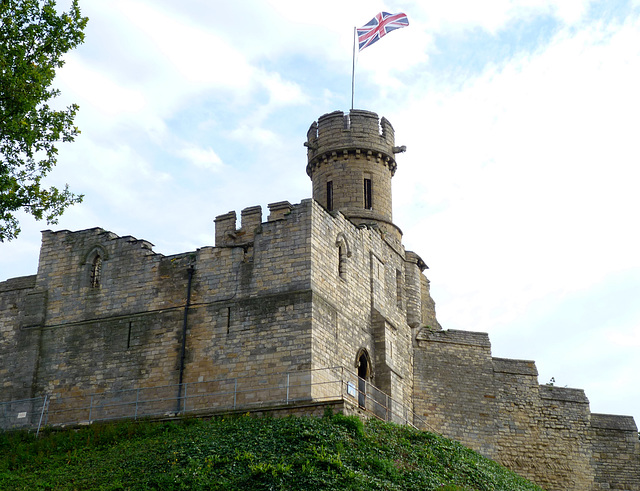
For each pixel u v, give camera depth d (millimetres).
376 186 60125
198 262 49938
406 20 60812
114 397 48844
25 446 44250
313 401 44562
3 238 37812
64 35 38844
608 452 58312
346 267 51188
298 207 48688
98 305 51344
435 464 41031
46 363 51094
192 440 40438
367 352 51750
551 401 58812
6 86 36906
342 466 36531
